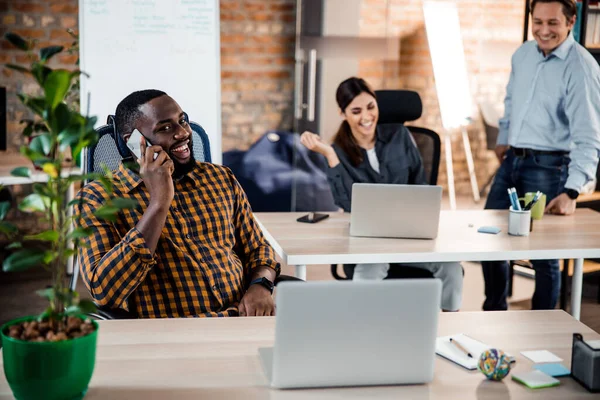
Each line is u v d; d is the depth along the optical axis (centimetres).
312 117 579
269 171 582
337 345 150
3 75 516
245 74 574
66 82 140
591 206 471
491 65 656
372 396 149
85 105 447
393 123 374
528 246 279
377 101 369
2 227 142
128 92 454
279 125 586
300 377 151
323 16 577
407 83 627
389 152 367
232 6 563
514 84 400
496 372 156
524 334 185
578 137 368
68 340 139
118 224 226
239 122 578
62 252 144
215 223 241
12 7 516
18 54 519
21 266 139
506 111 415
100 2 445
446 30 618
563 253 276
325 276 479
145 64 455
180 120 238
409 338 152
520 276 491
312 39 577
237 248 257
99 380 153
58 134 142
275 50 576
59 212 145
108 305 213
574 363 158
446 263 315
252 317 195
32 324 145
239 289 241
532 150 388
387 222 287
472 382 157
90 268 214
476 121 661
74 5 527
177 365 162
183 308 228
